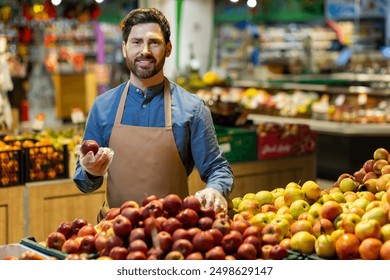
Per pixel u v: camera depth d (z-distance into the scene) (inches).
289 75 582.6
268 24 699.4
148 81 153.9
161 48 150.1
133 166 154.7
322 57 636.7
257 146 277.3
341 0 640.4
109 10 779.4
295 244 125.0
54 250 123.3
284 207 144.9
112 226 119.6
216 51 682.2
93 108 159.3
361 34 656.4
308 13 601.3
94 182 151.7
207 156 154.8
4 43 369.1
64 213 236.8
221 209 129.7
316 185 148.3
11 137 252.1
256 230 121.4
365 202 138.2
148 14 149.6
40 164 233.6
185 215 118.6
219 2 666.8
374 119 374.9
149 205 119.5
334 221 127.9
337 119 381.7
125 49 153.8
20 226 229.6
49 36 730.8
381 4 640.4
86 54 773.3
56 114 657.6
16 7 520.4
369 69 537.6
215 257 112.1
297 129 287.9
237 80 562.6
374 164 162.9
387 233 119.6
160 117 154.6
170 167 154.5
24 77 578.6
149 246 116.4
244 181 273.6
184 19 568.4
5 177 227.3
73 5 472.7
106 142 157.8
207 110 157.6
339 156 368.2
